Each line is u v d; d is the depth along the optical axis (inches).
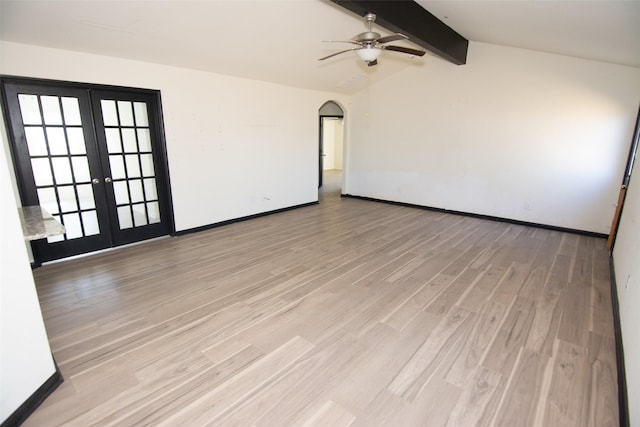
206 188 204.4
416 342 97.0
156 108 176.6
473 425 69.7
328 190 357.7
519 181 225.0
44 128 144.1
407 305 117.9
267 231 206.1
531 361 89.4
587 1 102.5
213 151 203.9
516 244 186.4
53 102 145.2
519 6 125.7
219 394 77.4
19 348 70.4
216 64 185.9
